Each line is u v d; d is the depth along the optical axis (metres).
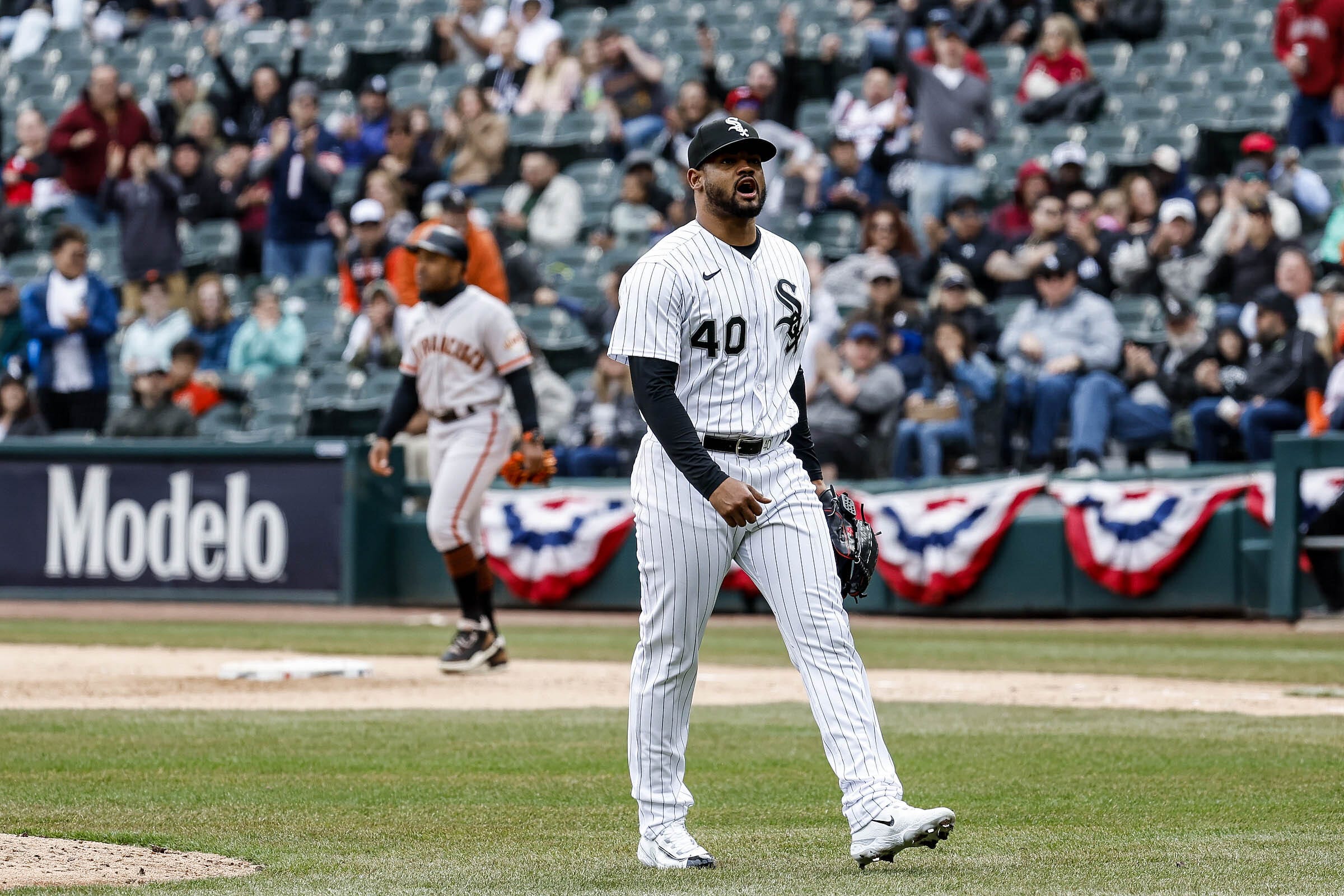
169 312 62.66
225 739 24.05
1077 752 22.27
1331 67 57.53
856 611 48.16
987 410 48.56
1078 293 48.31
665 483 14.65
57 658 37.22
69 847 15.63
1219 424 46.38
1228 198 51.09
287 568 51.44
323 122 73.81
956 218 54.19
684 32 73.38
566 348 57.00
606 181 65.94
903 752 22.45
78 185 71.62
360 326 58.47
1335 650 37.31
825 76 69.06
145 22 87.00
